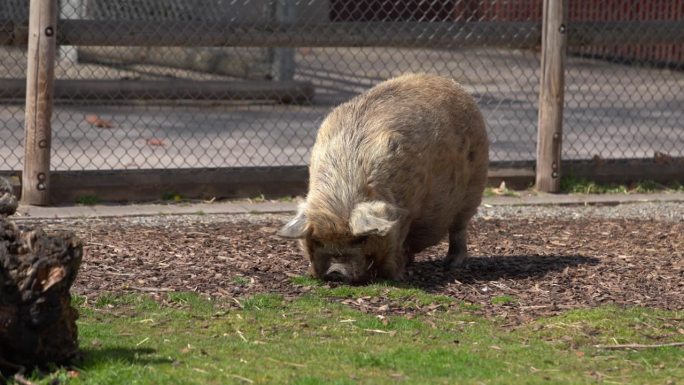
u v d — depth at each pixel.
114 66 30.97
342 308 10.81
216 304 10.85
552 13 17.39
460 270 12.92
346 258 11.43
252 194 17.11
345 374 8.61
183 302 10.88
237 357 9.00
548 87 17.62
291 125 24.00
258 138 22.33
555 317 10.74
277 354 9.12
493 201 17.16
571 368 9.12
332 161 11.53
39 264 7.96
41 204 15.83
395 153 11.50
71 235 8.19
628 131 24.91
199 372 8.49
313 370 8.70
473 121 12.78
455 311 10.96
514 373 8.87
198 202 16.67
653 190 18.45
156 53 30.91
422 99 12.23
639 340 10.07
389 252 11.62
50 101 15.70
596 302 11.46
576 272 12.79
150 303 10.79
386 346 9.53
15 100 25.00
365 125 11.70
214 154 20.39
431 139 11.93
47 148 15.77
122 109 25.56
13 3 25.38
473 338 9.93
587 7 33.22
